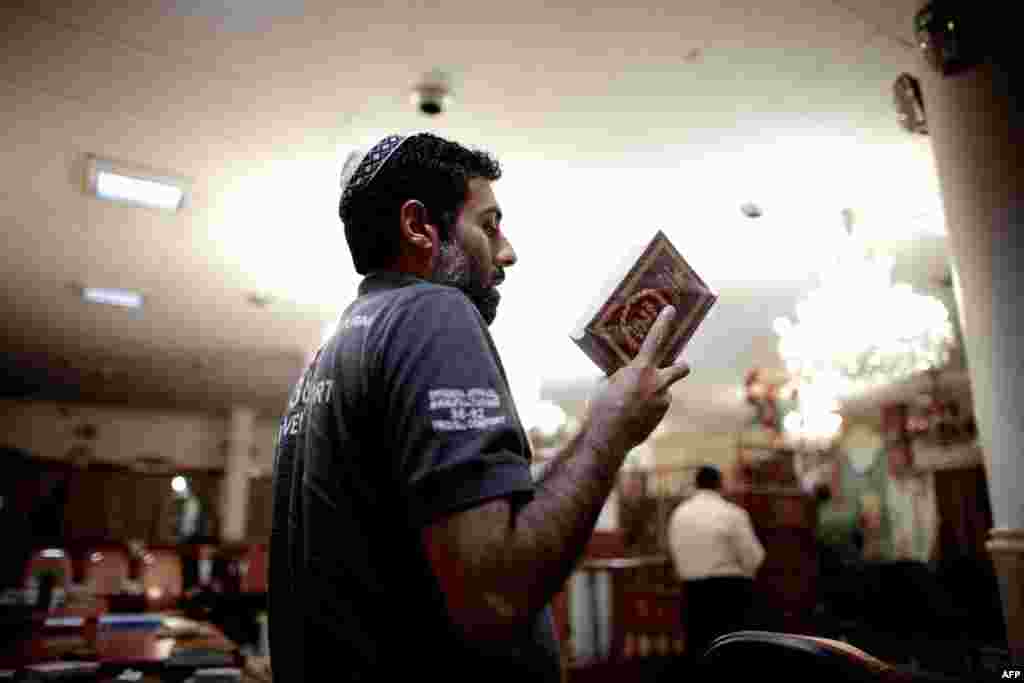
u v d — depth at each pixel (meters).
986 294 2.45
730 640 1.04
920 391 9.12
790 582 6.05
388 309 0.85
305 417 0.93
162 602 6.56
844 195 4.24
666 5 2.72
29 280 5.71
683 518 5.37
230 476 11.20
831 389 6.62
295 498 0.88
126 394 10.35
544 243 4.81
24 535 10.02
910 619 3.84
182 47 2.95
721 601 5.09
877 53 2.99
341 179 1.15
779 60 3.04
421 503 0.67
